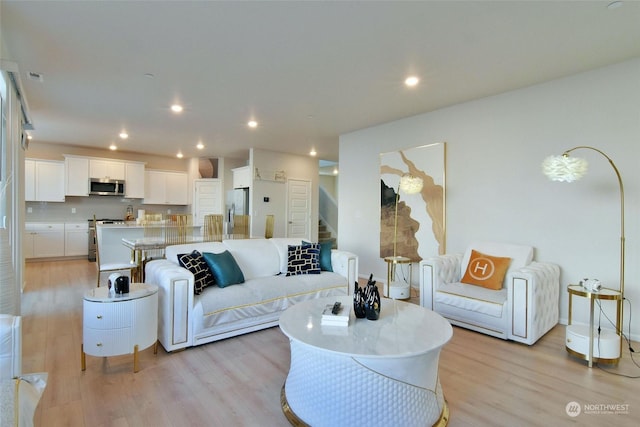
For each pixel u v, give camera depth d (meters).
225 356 2.72
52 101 4.29
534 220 3.72
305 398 1.92
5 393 1.21
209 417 1.94
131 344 2.44
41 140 6.72
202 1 2.25
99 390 2.20
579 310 3.42
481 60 3.12
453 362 2.66
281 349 2.87
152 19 2.48
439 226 4.54
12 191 3.06
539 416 1.97
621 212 3.00
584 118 3.37
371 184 5.56
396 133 5.16
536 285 2.96
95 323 2.37
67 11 2.37
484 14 2.39
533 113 3.72
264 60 3.14
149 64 3.23
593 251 3.33
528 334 2.95
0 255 1.98
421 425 1.81
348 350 1.79
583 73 3.38
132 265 4.25
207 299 2.94
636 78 3.08
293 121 5.21
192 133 6.07
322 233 9.95
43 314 3.69
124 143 7.02
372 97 4.12
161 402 2.08
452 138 4.45
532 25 2.53
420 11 2.36
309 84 3.72
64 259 7.19
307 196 8.47
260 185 7.57
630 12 2.35
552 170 2.95
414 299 4.46
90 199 7.87
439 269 3.64
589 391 2.24
